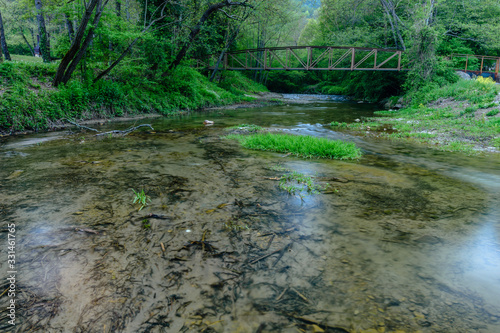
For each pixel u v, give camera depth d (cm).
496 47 2486
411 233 299
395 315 186
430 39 1945
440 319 183
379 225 317
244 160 601
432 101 1770
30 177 462
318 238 286
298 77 4994
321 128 1142
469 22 2509
